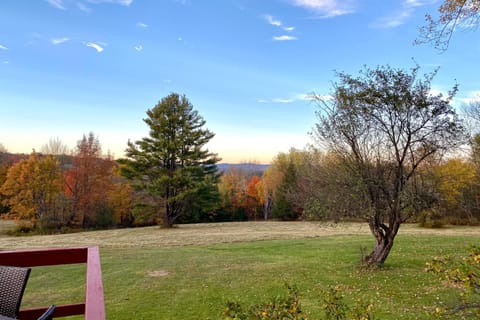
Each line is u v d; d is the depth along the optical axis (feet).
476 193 50.83
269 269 31.19
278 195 118.42
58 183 95.61
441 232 63.72
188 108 86.12
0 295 7.37
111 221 104.94
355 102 27.89
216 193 89.04
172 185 81.00
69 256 10.78
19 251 10.12
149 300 21.84
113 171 108.27
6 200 92.73
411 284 23.88
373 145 27.89
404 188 26.81
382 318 17.07
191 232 72.23
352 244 46.60
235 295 22.81
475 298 15.60
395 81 26.73
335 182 28.09
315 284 24.99
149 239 60.08
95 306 6.09
